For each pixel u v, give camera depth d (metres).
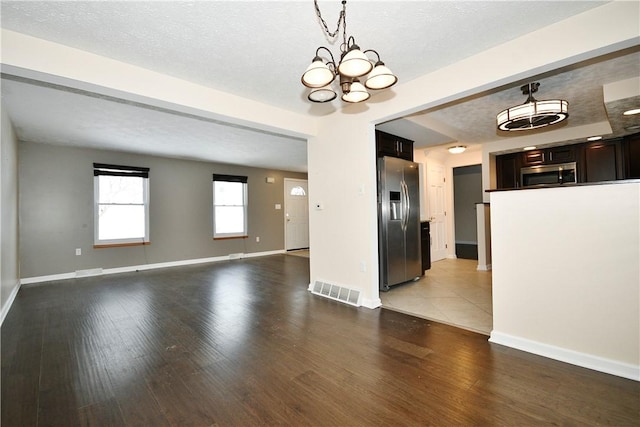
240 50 2.28
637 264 1.83
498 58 2.28
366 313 3.18
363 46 2.26
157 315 3.19
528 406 1.61
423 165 6.02
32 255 4.79
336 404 1.67
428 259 5.05
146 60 2.41
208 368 2.08
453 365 2.06
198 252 6.69
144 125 4.00
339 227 3.69
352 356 2.22
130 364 2.15
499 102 3.36
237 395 1.77
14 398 1.76
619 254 1.89
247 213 7.54
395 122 3.72
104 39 2.11
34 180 4.83
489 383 1.83
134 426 1.52
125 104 3.23
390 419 1.54
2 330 2.80
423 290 4.04
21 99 3.08
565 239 2.07
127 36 2.08
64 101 3.14
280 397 1.74
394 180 4.11
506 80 2.29
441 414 1.56
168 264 6.23
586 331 2.00
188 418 1.57
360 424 1.50
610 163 4.48
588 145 4.66
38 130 4.20
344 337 2.57
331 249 3.80
